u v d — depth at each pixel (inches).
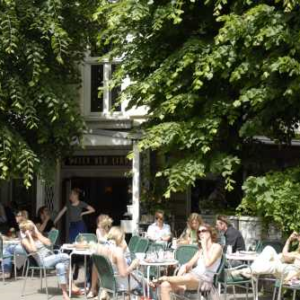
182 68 459.8
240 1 454.3
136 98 517.0
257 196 435.8
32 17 561.9
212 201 607.5
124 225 668.7
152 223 621.0
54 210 763.4
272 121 490.0
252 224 517.0
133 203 620.4
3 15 538.3
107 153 773.3
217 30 497.7
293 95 432.5
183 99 468.8
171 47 509.7
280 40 417.4
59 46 553.9
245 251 460.8
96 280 459.8
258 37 413.4
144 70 519.5
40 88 560.4
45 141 590.6
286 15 424.5
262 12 421.7
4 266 546.9
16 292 484.4
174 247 484.4
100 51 671.8
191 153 486.6
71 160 783.7
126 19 482.9
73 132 605.6
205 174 484.7
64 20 611.8
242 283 415.5
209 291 369.4
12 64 565.3
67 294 457.4
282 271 382.0
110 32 513.3
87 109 735.7
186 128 470.9
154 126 492.7
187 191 703.7
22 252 534.6
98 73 739.4
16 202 773.9
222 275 391.5
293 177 444.8
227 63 444.5
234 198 593.6
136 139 588.4
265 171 568.1
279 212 426.0
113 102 726.5
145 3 474.6
